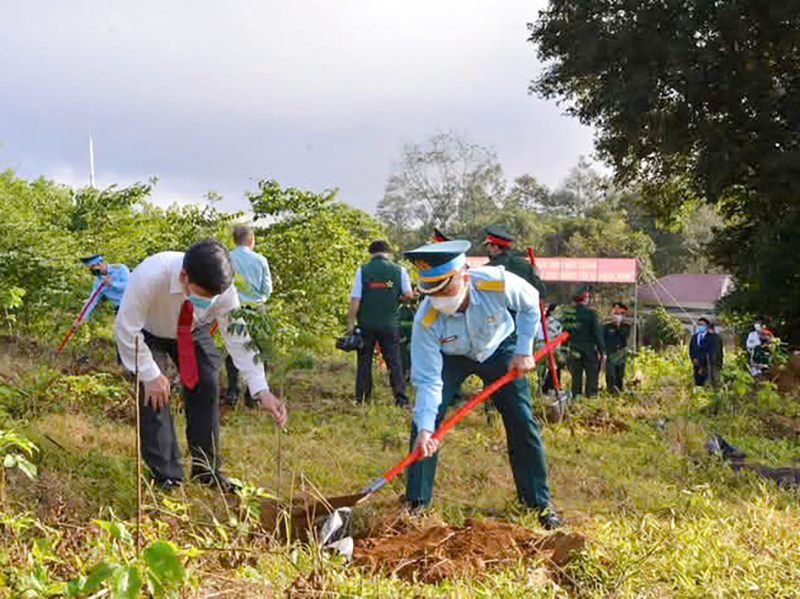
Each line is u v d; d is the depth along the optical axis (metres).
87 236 15.30
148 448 5.11
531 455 5.09
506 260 8.49
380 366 11.98
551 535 4.17
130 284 4.87
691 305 41.47
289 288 16.77
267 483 5.46
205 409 5.32
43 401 6.95
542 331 8.20
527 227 59.09
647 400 11.10
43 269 11.91
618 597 3.62
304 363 5.32
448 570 3.74
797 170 15.97
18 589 3.00
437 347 4.84
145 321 5.02
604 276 27.95
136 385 3.34
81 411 6.96
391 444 7.18
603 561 3.93
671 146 17.14
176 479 5.17
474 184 69.38
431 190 70.06
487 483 5.90
